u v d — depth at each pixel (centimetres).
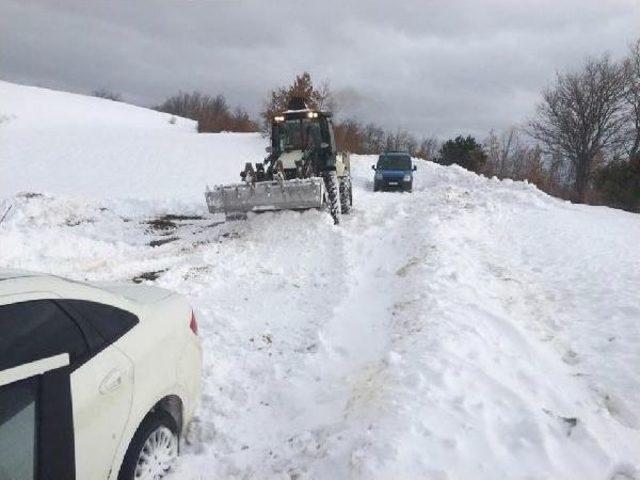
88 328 295
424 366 464
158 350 338
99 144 2981
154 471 322
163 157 2684
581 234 1125
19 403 239
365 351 550
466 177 2342
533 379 472
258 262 912
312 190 1049
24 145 2886
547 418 400
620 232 1174
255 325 633
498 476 332
